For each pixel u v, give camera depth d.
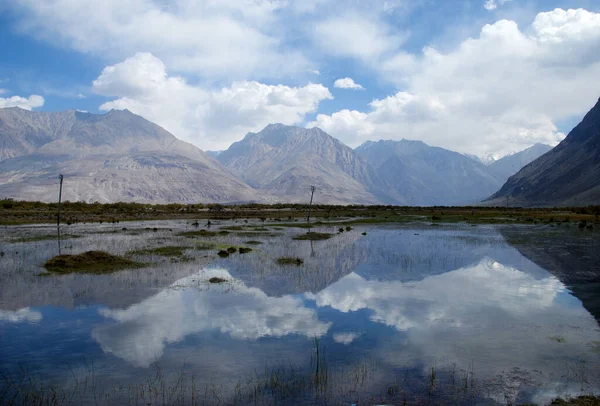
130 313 17.81
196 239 44.53
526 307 19.05
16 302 19.27
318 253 35.19
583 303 19.67
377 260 31.61
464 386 11.41
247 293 21.17
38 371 12.40
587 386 11.42
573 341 14.77
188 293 21.06
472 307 18.98
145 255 32.38
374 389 11.23
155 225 65.62
